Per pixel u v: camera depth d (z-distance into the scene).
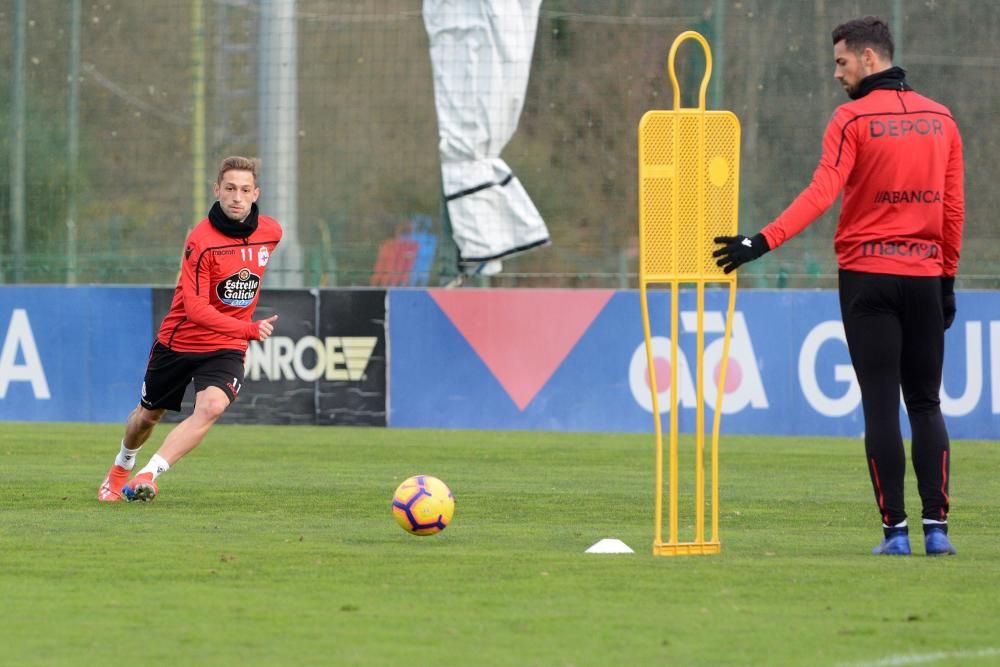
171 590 18.00
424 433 46.66
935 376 21.66
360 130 59.09
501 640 15.07
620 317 47.28
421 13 50.94
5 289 50.72
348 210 58.59
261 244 28.14
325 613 16.48
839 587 18.25
